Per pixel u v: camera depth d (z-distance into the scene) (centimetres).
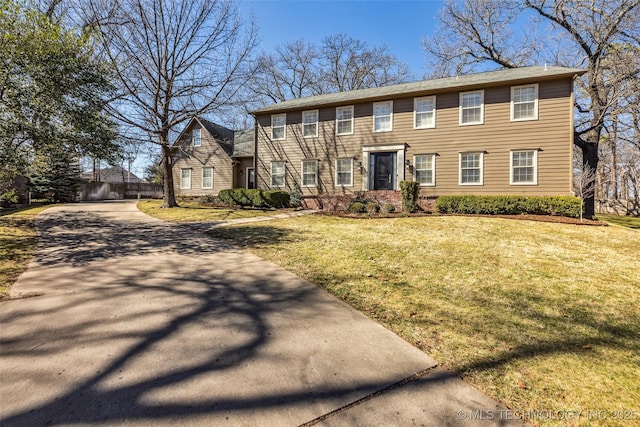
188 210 1377
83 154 698
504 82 1207
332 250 622
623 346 278
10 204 1344
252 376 219
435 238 742
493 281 453
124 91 1230
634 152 2125
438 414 186
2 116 555
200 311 332
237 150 2073
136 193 2869
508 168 1232
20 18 546
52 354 241
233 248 649
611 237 792
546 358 254
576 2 1403
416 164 1382
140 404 188
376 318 325
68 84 604
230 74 1441
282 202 1523
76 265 504
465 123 1298
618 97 1340
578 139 1514
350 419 180
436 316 333
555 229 876
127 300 358
